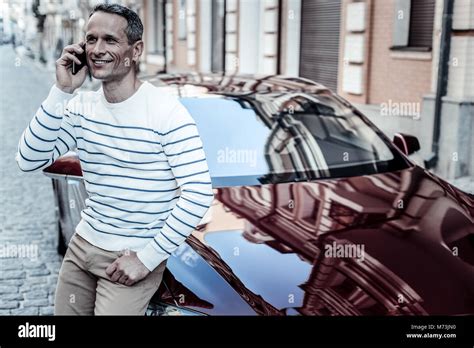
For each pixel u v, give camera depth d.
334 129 2.70
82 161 1.72
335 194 2.38
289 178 2.46
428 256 2.06
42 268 2.70
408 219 2.25
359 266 1.99
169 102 1.65
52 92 1.69
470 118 3.79
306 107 2.74
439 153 3.75
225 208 2.24
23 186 3.28
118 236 1.73
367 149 2.65
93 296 1.85
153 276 1.76
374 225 2.20
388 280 1.95
